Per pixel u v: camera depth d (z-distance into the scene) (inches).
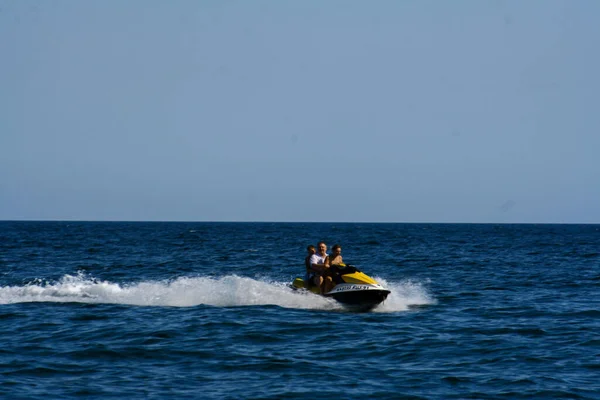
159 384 1228.5
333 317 1943.9
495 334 1694.1
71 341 1592.0
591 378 1277.1
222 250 5969.5
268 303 2188.7
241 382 1244.5
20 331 1717.5
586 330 1752.0
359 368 1349.7
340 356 1453.0
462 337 1652.3
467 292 2630.4
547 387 1213.1
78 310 2065.7
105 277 3356.3
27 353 1467.8
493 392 1186.0
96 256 4943.4
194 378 1272.1
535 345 1563.7
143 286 2539.4
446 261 4552.2
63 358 1423.5
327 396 1158.3
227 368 1347.2
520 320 1921.8
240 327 1763.0
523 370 1334.9
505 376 1288.1
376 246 6948.8
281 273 3639.3
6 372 1302.9
